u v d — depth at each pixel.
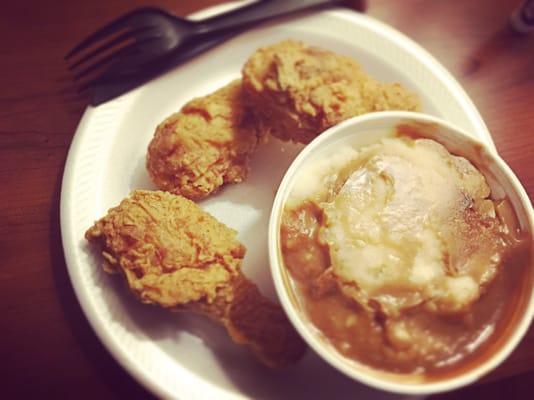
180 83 0.28
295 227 0.21
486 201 0.22
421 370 0.19
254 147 0.27
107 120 0.26
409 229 0.20
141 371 0.21
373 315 0.19
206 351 0.23
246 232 0.25
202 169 0.25
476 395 0.23
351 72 0.26
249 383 0.22
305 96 0.25
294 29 0.29
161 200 0.23
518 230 0.21
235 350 0.23
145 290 0.22
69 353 0.23
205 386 0.22
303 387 0.22
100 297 0.23
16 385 0.23
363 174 0.22
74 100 0.28
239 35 0.29
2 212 0.26
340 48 0.29
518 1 0.31
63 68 0.29
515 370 0.24
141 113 0.27
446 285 0.20
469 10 0.31
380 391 0.22
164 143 0.25
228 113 0.26
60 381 0.23
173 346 0.23
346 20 0.29
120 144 0.26
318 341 0.19
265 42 0.29
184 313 0.23
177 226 0.23
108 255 0.22
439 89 0.27
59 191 0.26
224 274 0.22
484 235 0.21
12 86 0.28
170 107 0.28
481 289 0.20
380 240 0.20
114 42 0.28
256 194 0.26
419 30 0.31
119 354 0.22
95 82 0.27
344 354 0.19
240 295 0.22
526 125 0.28
